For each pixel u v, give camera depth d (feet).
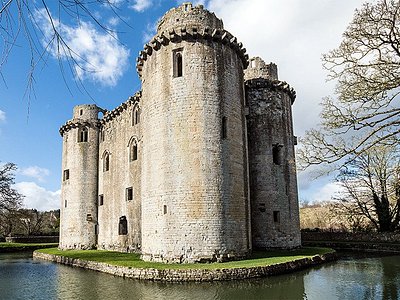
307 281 61.72
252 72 106.63
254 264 65.21
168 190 71.97
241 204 74.64
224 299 49.90
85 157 128.67
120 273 67.87
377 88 37.27
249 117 101.50
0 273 81.41
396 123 36.22
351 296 51.72
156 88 78.18
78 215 124.77
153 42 79.25
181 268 61.46
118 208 110.73
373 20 37.63
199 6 79.10
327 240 139.95
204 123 73.26
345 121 38.78
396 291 54.90
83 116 131.34
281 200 98.07
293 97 110.63
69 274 76.33
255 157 99.09
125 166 108.99
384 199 132.57
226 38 78.33
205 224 69.31
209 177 71.36
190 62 75.72
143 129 82.02
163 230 71.15
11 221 175.94
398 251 110.93
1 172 158.10
